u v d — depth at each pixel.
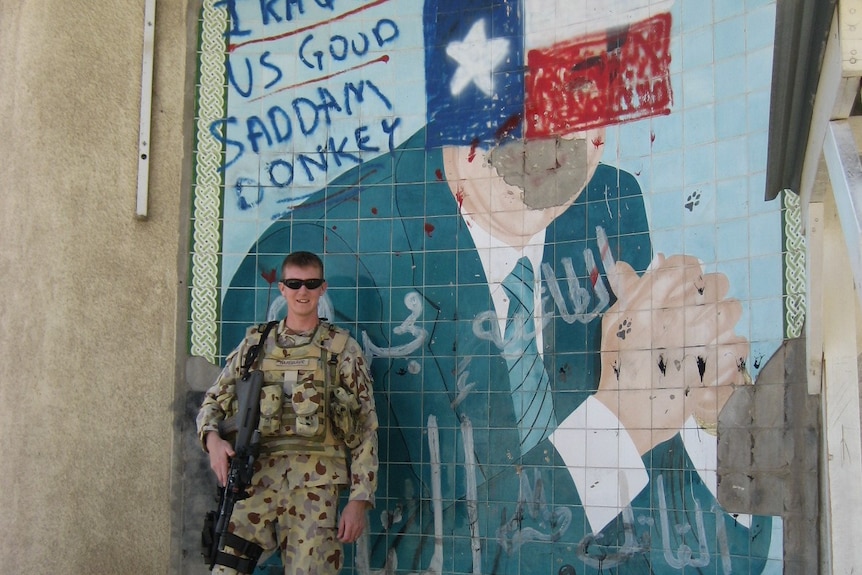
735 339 5.16
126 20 6.30
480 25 6.07
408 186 6.07
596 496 5.48
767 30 5.19
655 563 5.27
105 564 5.91
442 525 5.77
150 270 6.15
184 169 6.24
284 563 5.20
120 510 5.96
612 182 5.66
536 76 5.93
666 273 5.43
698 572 5.13
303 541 5.14
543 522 5.58
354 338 6.00
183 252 6.17
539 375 5.70
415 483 5.84
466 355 5.86
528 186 5.86
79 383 6.07
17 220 6.20
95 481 5.98
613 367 5.52
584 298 5.65
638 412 5.42
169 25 6.31
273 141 6.25
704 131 5.39
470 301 5.89
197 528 5.91
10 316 6.14
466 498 5.75
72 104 6.26
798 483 4.88
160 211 6.20
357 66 6.23
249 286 6.12
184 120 6.28
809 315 4.76
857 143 3.82
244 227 6.18
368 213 6.10
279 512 5.19
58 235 6.18
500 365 5.79
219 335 6.09
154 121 6.26
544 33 5.94
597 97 5.77
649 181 5.55
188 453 5.98
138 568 5.90
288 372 5.31
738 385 5.12
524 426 5.70
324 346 5.40
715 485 5.14
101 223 6.18
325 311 6.08
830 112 3.74
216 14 6.34
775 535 4.93
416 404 5.90
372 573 5.83
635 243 5.55
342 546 5.41
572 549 5.49
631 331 5.50
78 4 6.30
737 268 5.20
